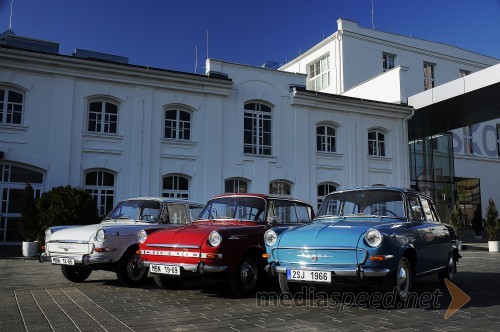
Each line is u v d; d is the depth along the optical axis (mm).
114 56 19469
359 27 30047
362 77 29453
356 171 21266
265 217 7844
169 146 17391
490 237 18297
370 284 6074
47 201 13180
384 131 22578
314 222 7328
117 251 7762
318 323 5246
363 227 6160
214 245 6699
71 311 5918
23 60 15258
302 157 19984
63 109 15789
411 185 25172
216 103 18391
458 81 20281
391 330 4914
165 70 17344
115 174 16484
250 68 19328
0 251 14070
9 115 15281
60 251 8016
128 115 16797
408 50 31344
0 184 14922
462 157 31234
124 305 6340
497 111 22312
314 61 31891
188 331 4887
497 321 5332
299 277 6105
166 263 7008
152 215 8727
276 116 19719
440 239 7719
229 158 18422
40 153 15328
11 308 6109
